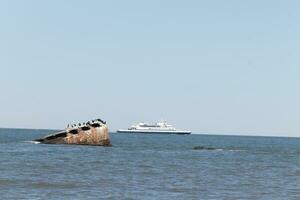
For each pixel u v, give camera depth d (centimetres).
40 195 5509
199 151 17325
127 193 5838
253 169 9894
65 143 16762
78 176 7575
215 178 7881
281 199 5666
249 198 5694
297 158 14500
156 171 8831
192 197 5675
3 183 6438
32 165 9238
